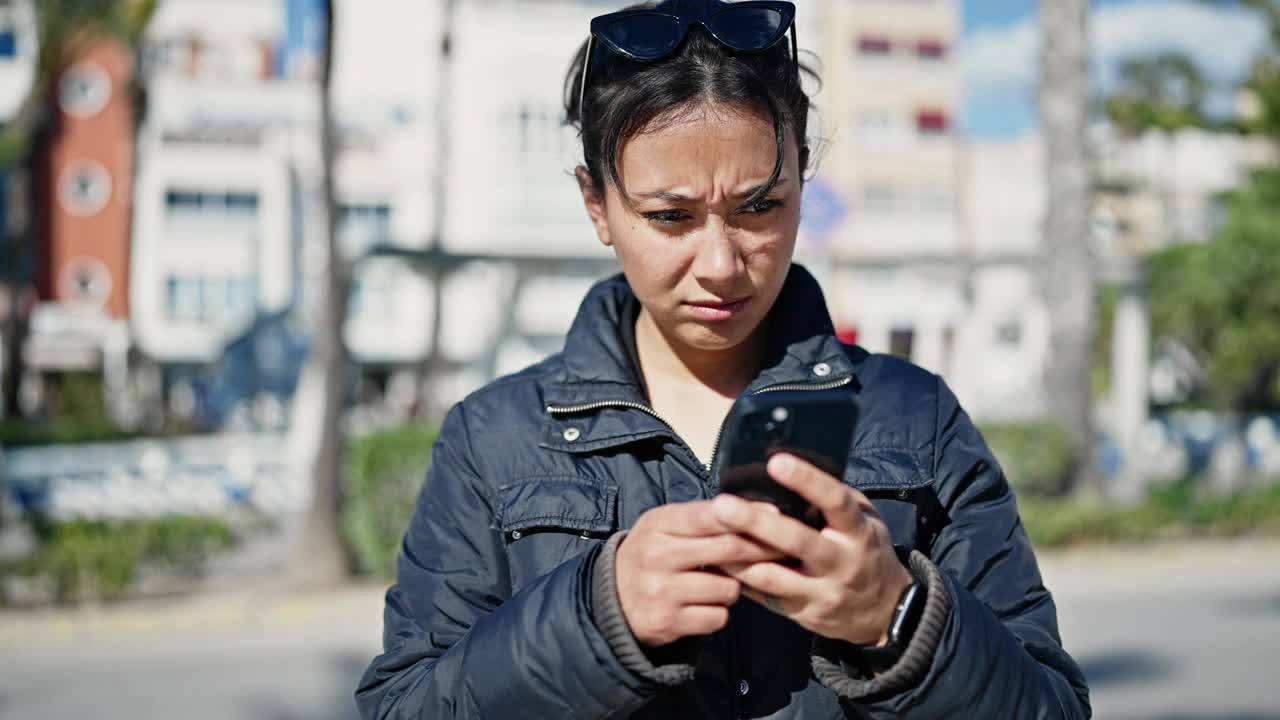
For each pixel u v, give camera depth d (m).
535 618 1.25
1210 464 19.30
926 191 35.88
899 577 1.18
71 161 31.66
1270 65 19.19
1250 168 18.84
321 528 10.13
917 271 16.61
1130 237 37.00
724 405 1.57
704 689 1.38
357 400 29.94
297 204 24.19
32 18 22.64
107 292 32.03
